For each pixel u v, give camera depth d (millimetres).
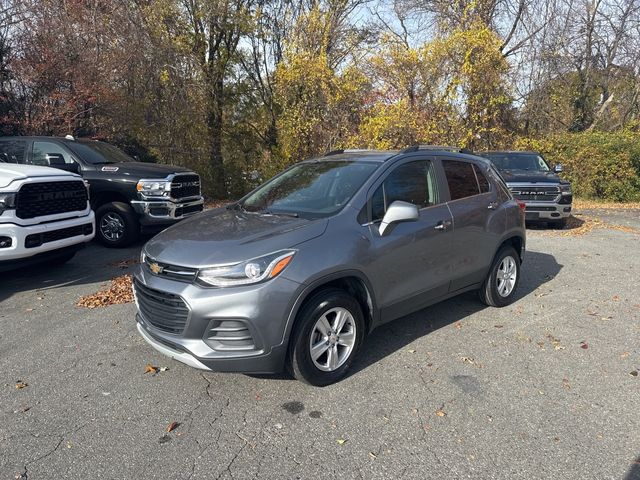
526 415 3186
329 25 16781
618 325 4781
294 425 3086
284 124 15922
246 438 2953
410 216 3766
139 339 4402
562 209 10211
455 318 4965
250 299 3135
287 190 4410
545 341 4387
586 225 11375
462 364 3926
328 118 15922
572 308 5285
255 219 3895
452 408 3270
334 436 2969
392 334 4543
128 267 6980
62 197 6047
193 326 3184
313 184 4309
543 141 17562
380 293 3852
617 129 21500
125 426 3078
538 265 7207
